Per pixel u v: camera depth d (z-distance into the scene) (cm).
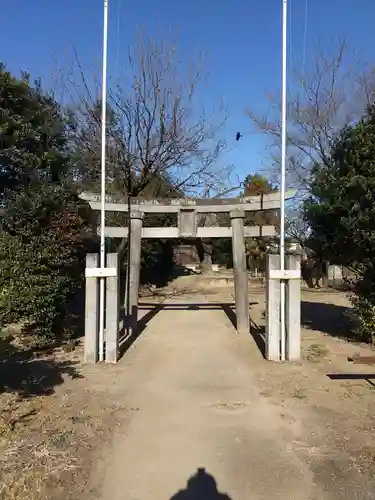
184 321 1348
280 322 833
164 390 652
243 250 1170
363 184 771
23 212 886
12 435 469
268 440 467
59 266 927
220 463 417
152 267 2627
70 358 836
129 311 1141
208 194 2292
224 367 793
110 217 1622
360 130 822
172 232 1184
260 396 618
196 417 538
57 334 976
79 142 1995
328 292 2269
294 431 489
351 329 1063
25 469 395
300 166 2286
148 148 2077
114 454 434
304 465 409
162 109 2077
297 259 827
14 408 554
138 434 484
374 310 858
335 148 910
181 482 382
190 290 2439
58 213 929
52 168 978
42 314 887
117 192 2003
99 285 833
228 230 1190
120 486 375
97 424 509
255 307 1700
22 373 725
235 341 1041
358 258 853
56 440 459
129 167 2059
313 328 1167
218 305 1714
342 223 815
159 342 1034
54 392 629
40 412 544
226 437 477
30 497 352
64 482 378
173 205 1173
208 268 3728
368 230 782
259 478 388
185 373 752
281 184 836
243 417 536
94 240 1128
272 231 1168
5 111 873
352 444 451
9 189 912
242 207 1161
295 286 824
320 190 877
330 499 352
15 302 834
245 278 1168
